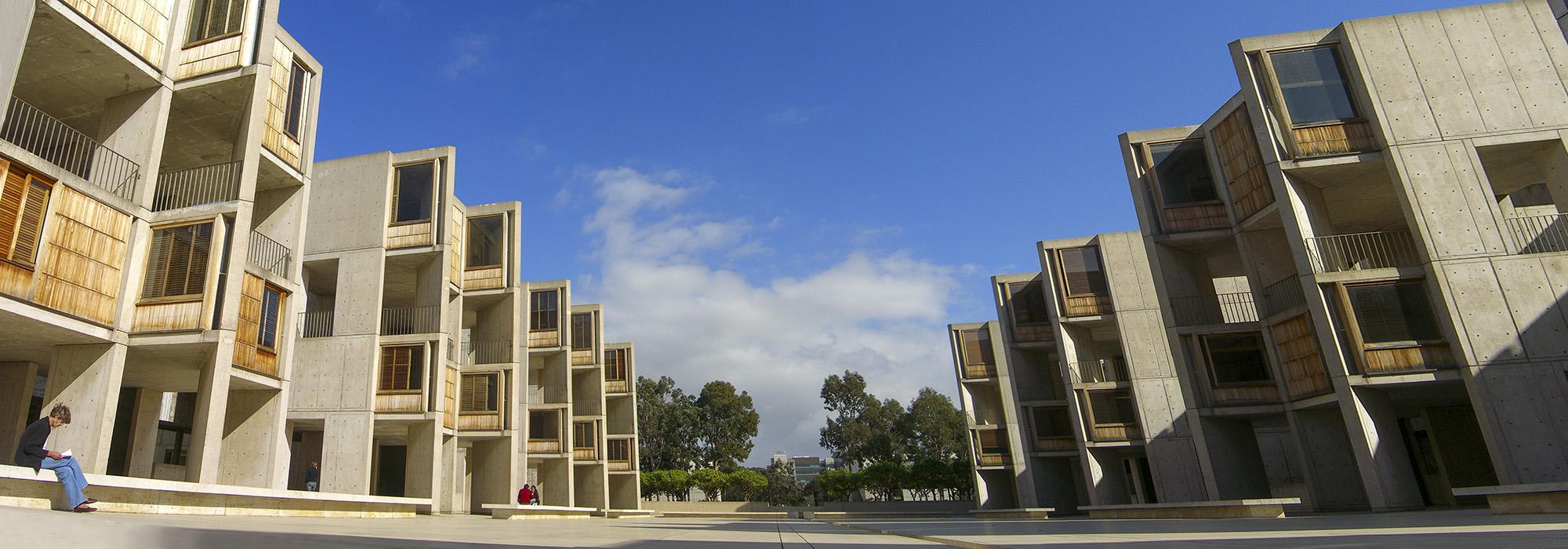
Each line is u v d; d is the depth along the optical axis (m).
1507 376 17.12
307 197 21.62
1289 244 20.77
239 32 18.28
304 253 27.34
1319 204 20.94
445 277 27.00
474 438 31.11
